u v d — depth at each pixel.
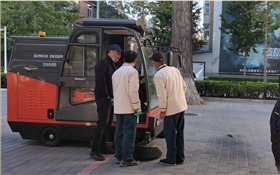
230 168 4.92
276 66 24.77
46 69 5.87
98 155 5.21
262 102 14.14
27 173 4.59
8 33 25.81
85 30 5.67
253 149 6.10
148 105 5.50
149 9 17.91
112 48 5.12
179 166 4.96
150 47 6.09
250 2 19.61
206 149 6.04
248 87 14.67
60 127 5.95
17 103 6.01
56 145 6.04
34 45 5.92
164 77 4.75
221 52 25.92
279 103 3.97
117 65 5.70
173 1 12.87
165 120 4.92
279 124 3.86
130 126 4.83
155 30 21.59
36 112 5.95
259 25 20.11
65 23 21.33
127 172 4.64
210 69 26.38
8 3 20.70
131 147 4.88
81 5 29.88
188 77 12.98
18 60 5.96
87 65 5.73
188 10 12.77
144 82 5.68
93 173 4.59
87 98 5.78
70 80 5.73
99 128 5.16
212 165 5.05
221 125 8.55
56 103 5.86
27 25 19.78
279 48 24.55
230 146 6.30
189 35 12.86
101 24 5.66
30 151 5.76
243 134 7.44
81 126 5.84
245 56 22.64
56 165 4.96
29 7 19.56
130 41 6.36
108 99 5.11
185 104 4.98
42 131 6.04
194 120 9.26
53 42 5.88
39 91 5.91
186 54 12.84
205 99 14.91
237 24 21.22
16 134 7.12
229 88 14.84
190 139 6.85
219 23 25.72
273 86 14.42
